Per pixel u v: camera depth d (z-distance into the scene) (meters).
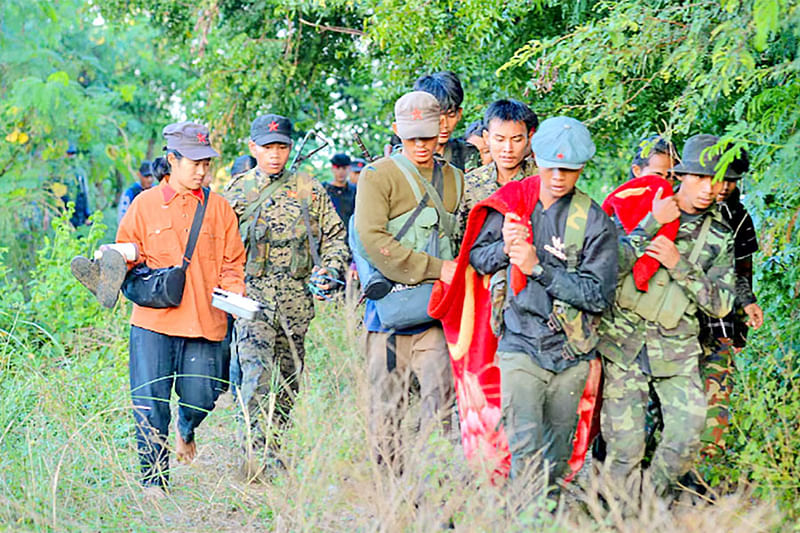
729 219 10.43
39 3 27.16
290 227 12.44
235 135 26.88
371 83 25.56
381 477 8.96
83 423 11.38
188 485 11.28
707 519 8.68
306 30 25.98
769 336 11.85
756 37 8.55
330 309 12.78
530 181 9.51
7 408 11.63
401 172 10.26
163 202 11.50
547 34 16.88
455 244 10.41
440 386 10.32
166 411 11.46
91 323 17.94
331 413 9.78
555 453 9.40
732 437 10.14
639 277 9.46
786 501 9.10
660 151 11.11
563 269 9.16
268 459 10.88
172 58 35.56
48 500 9.71
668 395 9.53
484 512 8.34
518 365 9.23
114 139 29.91
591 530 8.48
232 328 12.80
